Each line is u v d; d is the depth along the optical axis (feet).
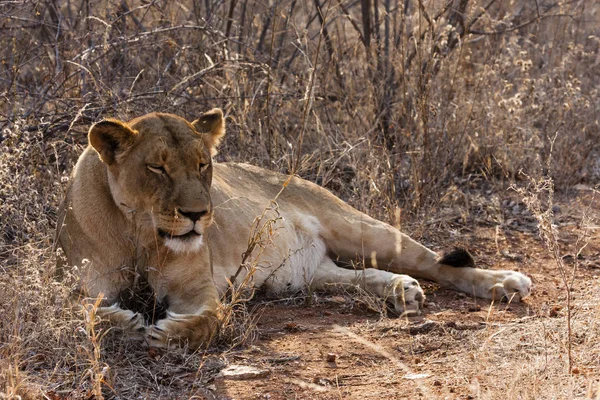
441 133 46.24
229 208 32.53
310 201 35.99
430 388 23.24
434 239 40.78
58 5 50.62
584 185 48.32
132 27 50.98
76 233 28.04
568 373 23.29
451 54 50.57
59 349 24.43
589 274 36.09
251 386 23.73
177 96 43.06
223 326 26.94
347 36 61.00
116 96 39.81
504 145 47.14
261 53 51.03
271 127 44.57
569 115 49.98
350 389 23.63
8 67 45.93
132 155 26.86
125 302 28.48
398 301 30.91
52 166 37.45
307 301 32.27
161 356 25.43
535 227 42.73
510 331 27.81
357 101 48.55
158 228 26.96
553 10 61.31
